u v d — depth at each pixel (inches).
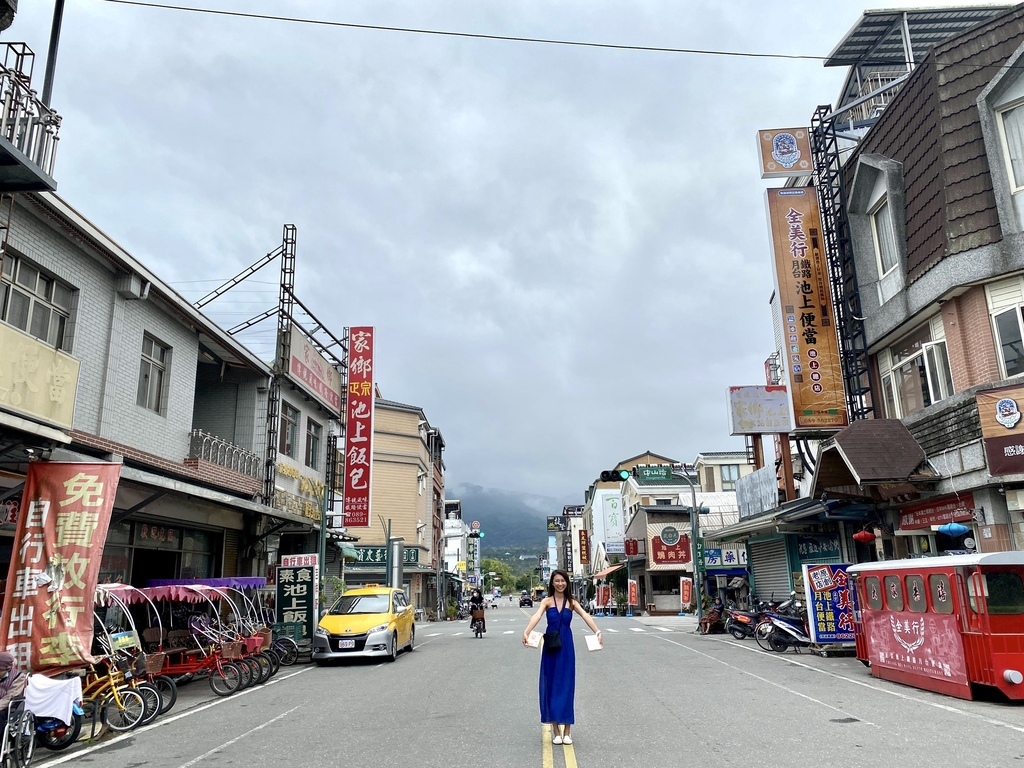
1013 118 503.8
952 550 518.0
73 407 431.5
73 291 491.8
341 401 1039.0
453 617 1918.1
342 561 1070.4
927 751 259.9
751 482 1005.2
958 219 517.0
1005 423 466.9
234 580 547.5
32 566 339.6
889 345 633.0
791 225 697.0
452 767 251.8
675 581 1643.7
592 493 3006.9
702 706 366.6
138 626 573.0
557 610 285.9
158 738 327.3
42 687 298.0
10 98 336.2
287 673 577.0
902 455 540.1
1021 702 352.2
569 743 278.4
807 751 263.4
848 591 616.7
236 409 788.6
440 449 2251.5
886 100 786.2
